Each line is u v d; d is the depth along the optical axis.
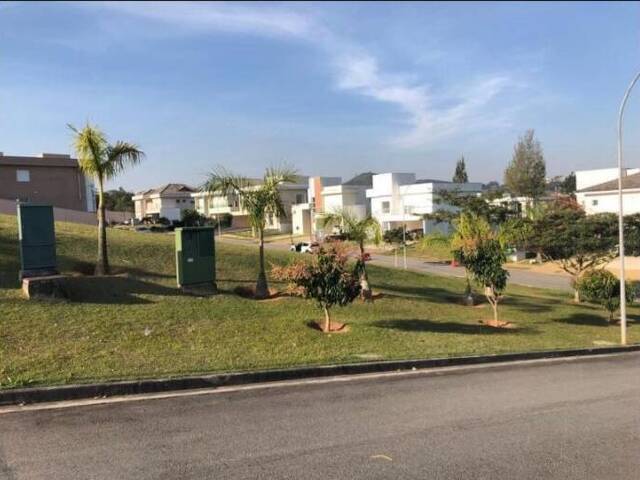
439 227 61.56
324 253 12.52
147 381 7.28
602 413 6.95
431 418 6.50
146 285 14.36
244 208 15.71
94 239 18.61
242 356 9.09
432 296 20.00
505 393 7.96
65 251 16.55
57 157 54.22
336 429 5.97
